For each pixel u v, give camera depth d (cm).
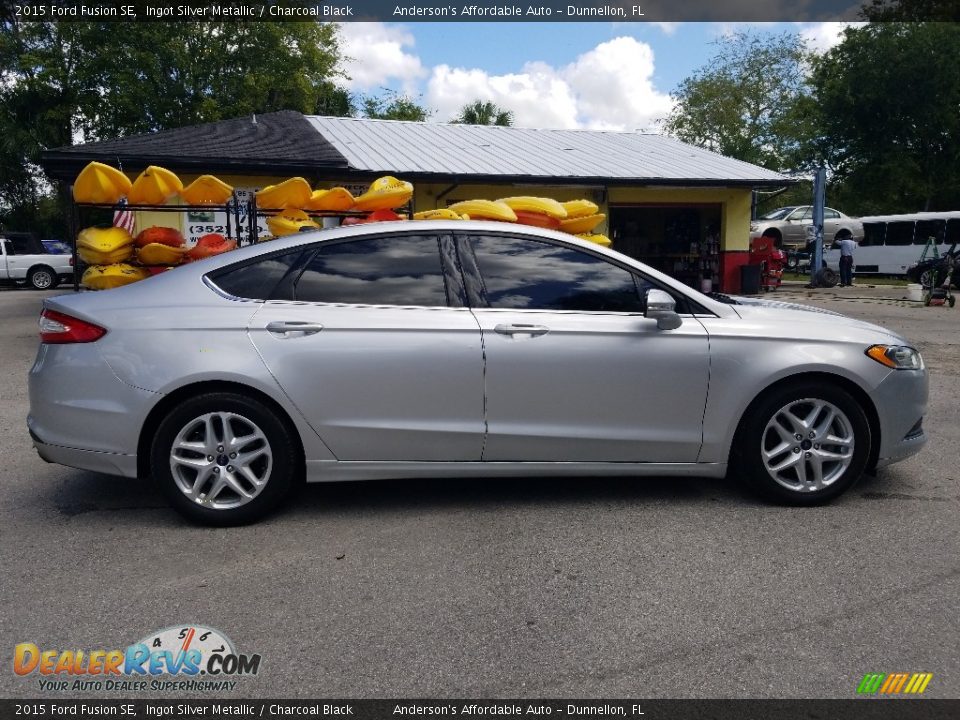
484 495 437
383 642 277
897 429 418
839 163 3925
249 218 809
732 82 4122
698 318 410
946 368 879
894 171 3594
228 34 3216
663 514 405
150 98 3019
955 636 279
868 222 2875
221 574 332
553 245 416
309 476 391
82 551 357
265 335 381
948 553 353
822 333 414
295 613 297
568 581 325
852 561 344
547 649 272
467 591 316
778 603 304
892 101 3569
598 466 404
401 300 397
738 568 337
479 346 389
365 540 371
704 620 291
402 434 389
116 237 732
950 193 3709
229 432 382
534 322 395
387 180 848
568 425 398
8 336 1180
